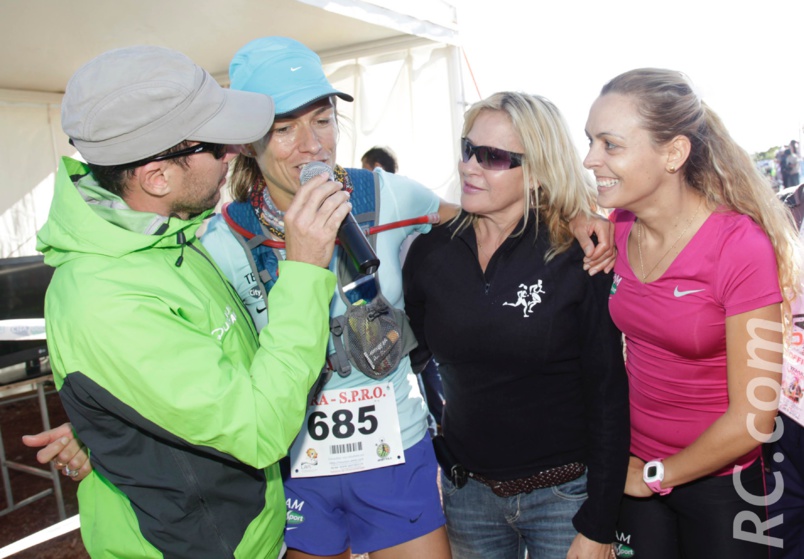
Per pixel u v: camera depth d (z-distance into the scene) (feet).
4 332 10.88
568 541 5.72
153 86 3.78
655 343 5.41
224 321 4.39
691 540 5.65
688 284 5.00
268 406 3.93
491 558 6.24
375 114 20.80
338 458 5.92
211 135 4.01
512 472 5.77
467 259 5.72
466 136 5.57
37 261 13.21
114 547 4.33
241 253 5.87
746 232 4.77
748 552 5.41
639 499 5.90
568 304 5.32
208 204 4.33
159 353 3.69
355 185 6.01
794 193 7.02
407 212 6.25
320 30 17.57
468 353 5.61
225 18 15.55
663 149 4.82
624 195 5.00
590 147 5.12
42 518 12.42
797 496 6.58
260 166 5.58
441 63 19.60
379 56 20.36
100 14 14.32
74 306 3.69
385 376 5.99
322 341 4.29
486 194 5.47
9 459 15.88
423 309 6.34
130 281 3.82
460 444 6.07
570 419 5.65
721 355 5.17
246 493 4.42
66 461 4.68
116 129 3.74
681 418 5.52
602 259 5.24
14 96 21.06
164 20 15.30
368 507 6.02
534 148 5.25
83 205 3.90
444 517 6.25
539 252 5.46
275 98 5.11
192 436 3.81
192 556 4.20
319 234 4.24
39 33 15.11
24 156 21.90
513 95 5.48
